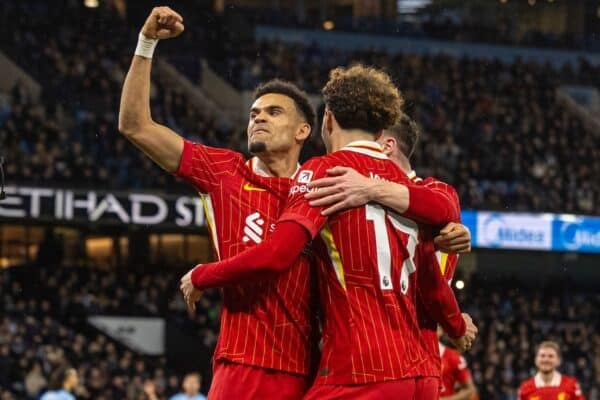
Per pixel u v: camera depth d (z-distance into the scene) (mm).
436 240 6207
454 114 45719
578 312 42062
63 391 19609
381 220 5984
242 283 5930
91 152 37469
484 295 41156
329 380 5883
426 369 6031
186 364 35250
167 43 45906
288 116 6746
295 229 5859
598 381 37844
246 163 6762
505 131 45500
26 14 42750
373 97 6234
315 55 47938
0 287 35156
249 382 6234
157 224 35344
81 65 41594
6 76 40344
